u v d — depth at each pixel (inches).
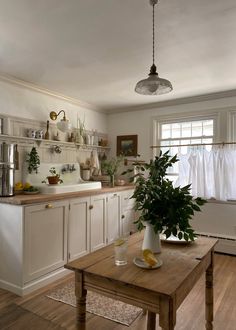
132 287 45.8
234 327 77.5
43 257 103.3
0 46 88.7
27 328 73.9
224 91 142.8
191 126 161.5
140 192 60.1
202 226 152.1
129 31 79.0
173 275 49.6
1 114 118.4
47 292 98.4
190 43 86.6
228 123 145.9
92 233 129.9
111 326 78.3
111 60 101.0
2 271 101.6
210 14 70.1
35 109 135.4
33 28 77.0
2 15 70.4
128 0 64.2
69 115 157.6
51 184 129.6
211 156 147.0
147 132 174.4
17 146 125.1
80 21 73.5
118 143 185.8
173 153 165.0
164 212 57.7
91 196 128.8
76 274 53.9
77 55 96.4
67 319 81.1
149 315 69.0
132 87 135.4
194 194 148.3
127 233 159.8
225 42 85.9
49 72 114.0
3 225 100.6
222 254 140.9
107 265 54.6
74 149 160.6
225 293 98.3
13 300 92.1
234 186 141.1
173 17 71.4
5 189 103.7
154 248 61.7
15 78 120.5
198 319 81.5
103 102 166.1
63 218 112.7
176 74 116.0
